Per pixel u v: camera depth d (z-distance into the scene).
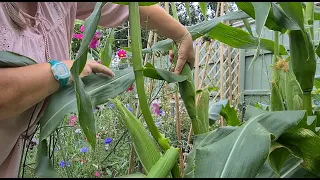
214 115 1.06
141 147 0.59
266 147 0.50
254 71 3.71
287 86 0.76
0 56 0.70
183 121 2.05
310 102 0.77
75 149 1.84
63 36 0.93
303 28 0.68
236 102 2.71
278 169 0.61
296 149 0.61
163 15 0.91
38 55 0.85
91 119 0.61
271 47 1.01
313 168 0.61
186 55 0.88
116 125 1.91
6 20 0.80
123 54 1.72
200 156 0.51
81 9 1.03
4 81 0.68
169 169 0.54
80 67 0.62
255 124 0.54
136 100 1.62
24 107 0.71
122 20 1.06
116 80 0.77
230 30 1.00
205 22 0.91
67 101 0.70
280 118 0.58
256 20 0.55
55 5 0.91
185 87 0.82
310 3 0.81
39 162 0.57
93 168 1.67
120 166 1.65
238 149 0.51
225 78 3.07
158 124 1.97
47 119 0.67
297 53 0.76
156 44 0.96
